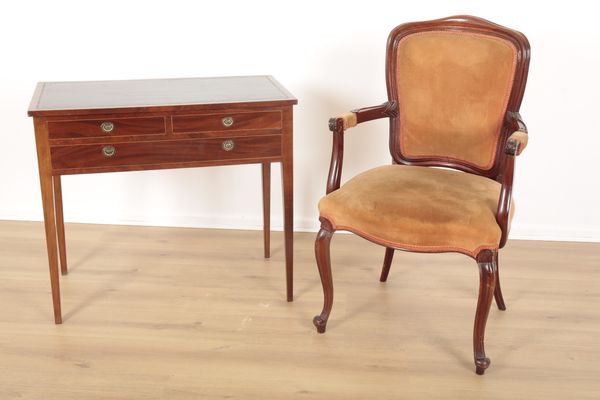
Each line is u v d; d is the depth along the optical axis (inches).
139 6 121.1
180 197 132.0
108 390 85.0
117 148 93.7
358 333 98.0
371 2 119.6
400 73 101.5
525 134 86.8
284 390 85.7
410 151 103.7
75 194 132.3
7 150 129.9
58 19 122.0
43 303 104.9
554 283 112.9
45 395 84.0
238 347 94.3
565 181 126.3
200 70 124.6
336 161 96.3
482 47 96.5
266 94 100.1
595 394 85.4
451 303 106.3
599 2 116.4
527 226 129.1
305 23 121.3
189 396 84.3
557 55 119.5
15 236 127.1
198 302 105.7
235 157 98.0
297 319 101.4
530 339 96.9
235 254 122.1
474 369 90.1
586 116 122.5
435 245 87.0
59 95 98.5
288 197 101.6
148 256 120.6
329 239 93.5
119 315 101.7
